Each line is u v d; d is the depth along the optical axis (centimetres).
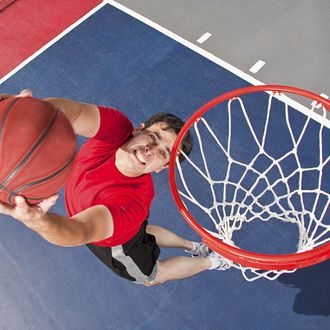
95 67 459
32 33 497
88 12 503
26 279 355
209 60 441
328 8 453
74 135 156
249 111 399
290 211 337
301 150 371
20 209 143
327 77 408
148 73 443
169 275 309
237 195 358
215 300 327
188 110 413
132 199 223
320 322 309
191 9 481
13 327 338
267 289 325
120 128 228
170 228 358
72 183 240
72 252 361
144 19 485
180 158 261
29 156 146
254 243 338
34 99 152
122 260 272
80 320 334
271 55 432
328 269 326
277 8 463
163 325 324
